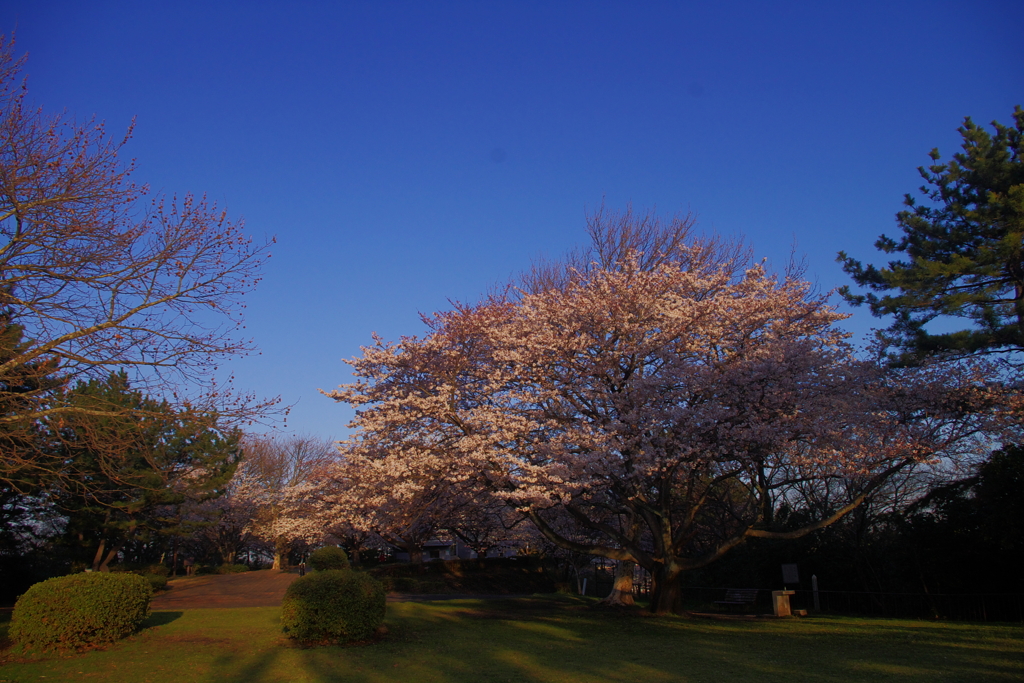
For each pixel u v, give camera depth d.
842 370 16.70
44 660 11.63
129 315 13.17
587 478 16.44
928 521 19.05
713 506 25.20
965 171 19.84
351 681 10.60
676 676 10.88
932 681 9.85
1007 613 17.20
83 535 27.89
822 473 17.44
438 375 18.83
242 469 49.03
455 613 19.92
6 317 12.71
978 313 18.53
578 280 19.81
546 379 17.75
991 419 16.92
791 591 20.03
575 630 16.59
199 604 23.69
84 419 12.51
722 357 17.31
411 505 19.48
